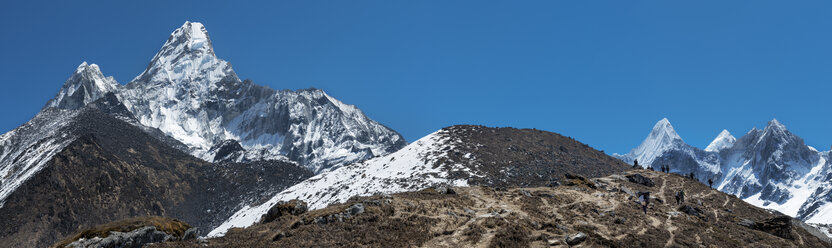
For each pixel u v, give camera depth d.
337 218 41.03
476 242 36.62
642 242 40.06
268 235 38.84
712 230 51.91
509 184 110.19
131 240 37.62
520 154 136.62
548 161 132.88
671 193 74.19
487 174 116.88
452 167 122.00
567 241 37.56
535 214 47.00
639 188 75.56
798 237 59.19
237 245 36.03
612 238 40.75
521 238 37.31
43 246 192.25
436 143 145.25
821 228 100.00
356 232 38.19
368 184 123.12
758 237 52.19
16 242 188.75
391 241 36.56
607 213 50.47
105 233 37.56
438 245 36.22
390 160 142.75
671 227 49.25
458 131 156.50
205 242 37.50
